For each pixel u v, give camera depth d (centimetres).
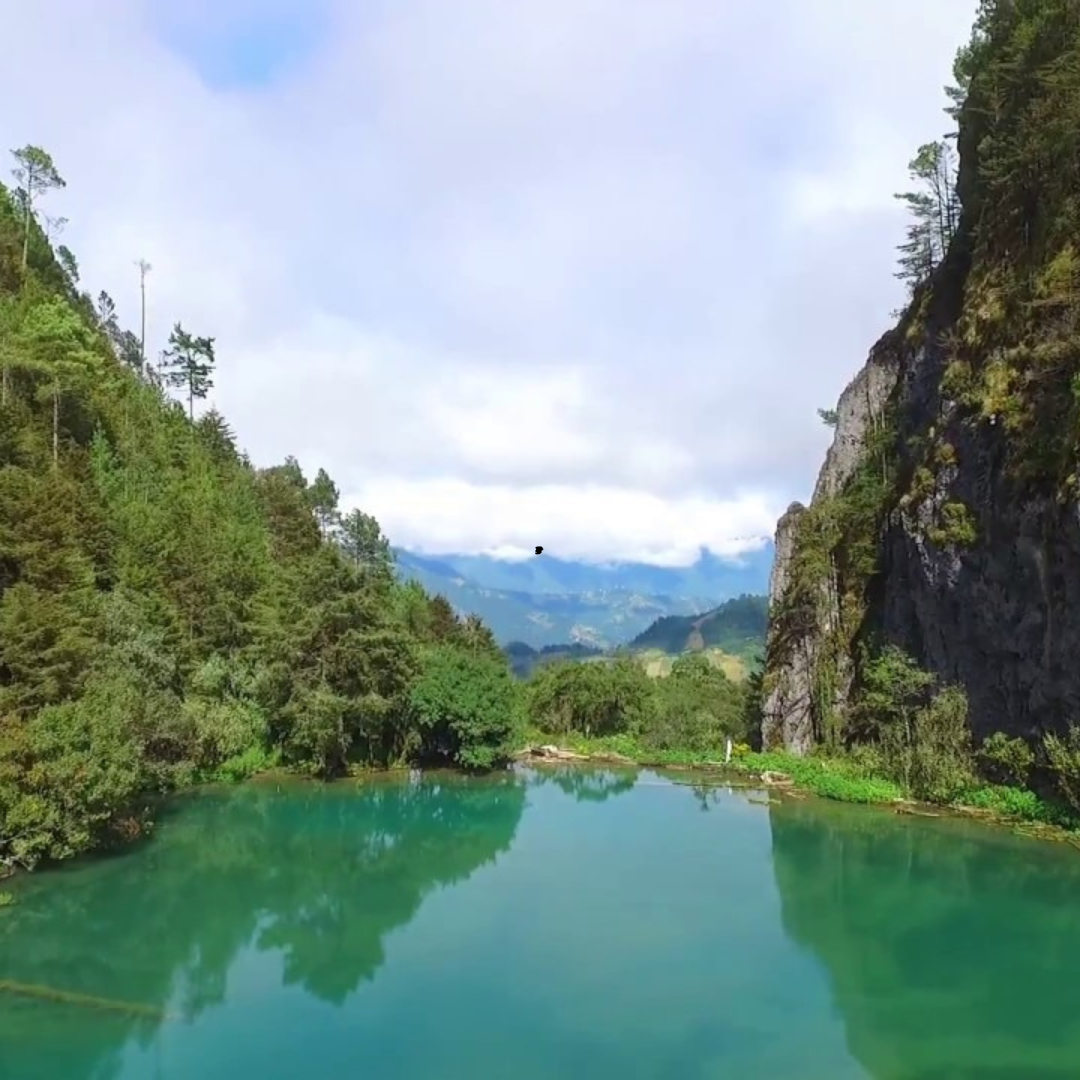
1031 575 3959
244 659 5638
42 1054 1928
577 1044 1973
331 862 3559
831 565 5912
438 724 5684
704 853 3691
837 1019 2108
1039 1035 2027
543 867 3494
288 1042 1991
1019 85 4650
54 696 3459
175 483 6956
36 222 8569
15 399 5853
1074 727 3631
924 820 4153
